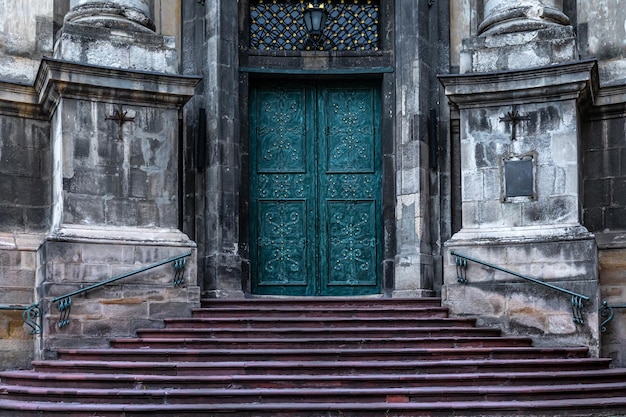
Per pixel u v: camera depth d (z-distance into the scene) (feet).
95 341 48.80
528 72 51.21
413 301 52.90
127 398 40.01
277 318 49.16
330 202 60.34
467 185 52.54
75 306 48.75
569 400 40.55
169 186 52.21
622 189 54.08
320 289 59.72
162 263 50.49
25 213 53.01
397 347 45.78
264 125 60.39
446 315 51.08
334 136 60.85
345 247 60.18
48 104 52.70
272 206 60.03
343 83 61.16
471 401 40.22
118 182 51.21
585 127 55.21
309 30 59.52
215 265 55.67
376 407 39.09
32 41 54.75
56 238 48.91
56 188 51.49
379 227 60.13
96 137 51.06
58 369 43.60
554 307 49.44
